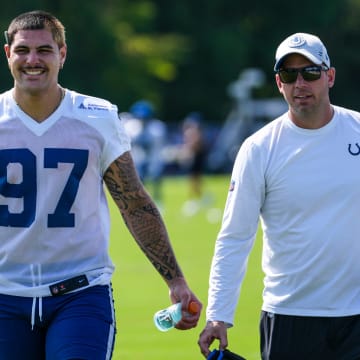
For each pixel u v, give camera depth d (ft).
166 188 471.62
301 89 71.41
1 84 609.42
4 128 68.74
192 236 241.35
